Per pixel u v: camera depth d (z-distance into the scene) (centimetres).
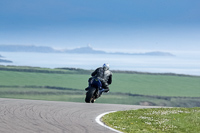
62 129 3119
